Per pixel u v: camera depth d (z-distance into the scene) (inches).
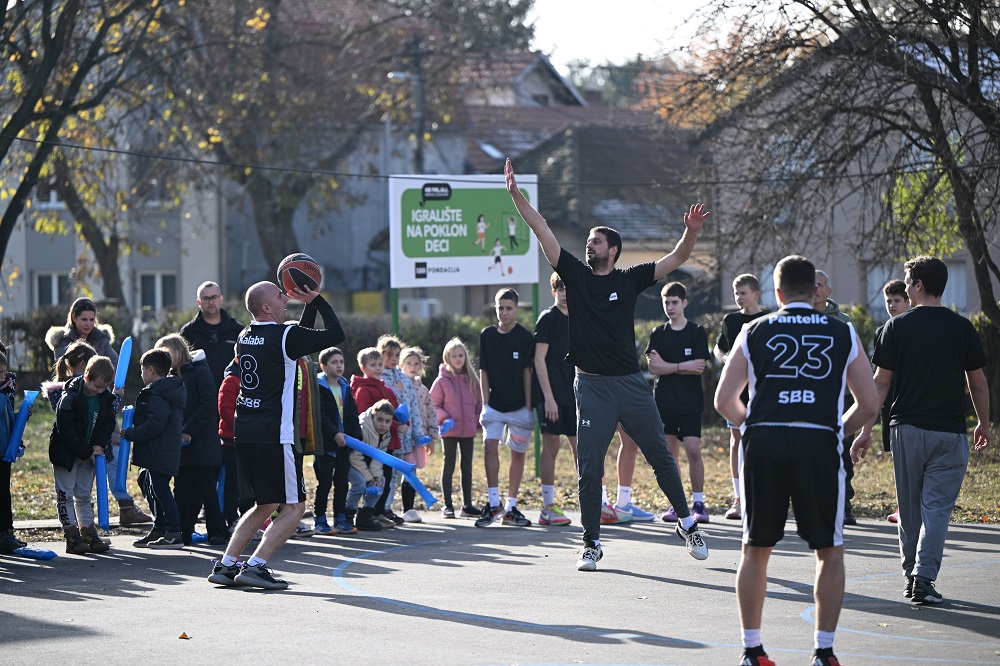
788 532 527.8
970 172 803.4
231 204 1708.9
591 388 427.2
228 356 546.6
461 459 604.7
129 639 310.7
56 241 1902.1
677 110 937.5
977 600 364.2
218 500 498.9
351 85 1819.6
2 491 468.1
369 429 553.9
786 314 278.5
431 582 405.4
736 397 279.3
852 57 828.0
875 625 327.3
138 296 1956.2
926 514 360.2
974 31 772.6
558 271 426.6
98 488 478.6
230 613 348.5
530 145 2358.5
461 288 1945.1
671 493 431.2
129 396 779.4
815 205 868.6
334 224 2217.0
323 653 293.0
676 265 419.8
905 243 820.0
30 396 474.3
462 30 1839.3
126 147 1614.2
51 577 419.2
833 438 271.0
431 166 2185.0
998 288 1405.0
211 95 1526.8
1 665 279.9
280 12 1862.7
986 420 372.5
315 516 537.6
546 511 569.0
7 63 1159.0
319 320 1272.1
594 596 376.8
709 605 360.8
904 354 364.8
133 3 1194.0
